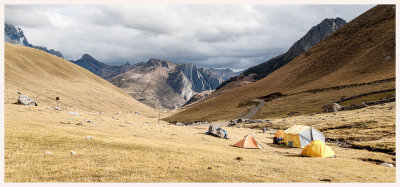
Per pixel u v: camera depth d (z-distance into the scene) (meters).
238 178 19.47
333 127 66.69
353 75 160.25
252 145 44.00
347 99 118.69
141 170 19.48
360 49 199.00
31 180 15.87
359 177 23.00
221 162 24.36
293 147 50.50
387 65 152.25
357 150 43.16
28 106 53.66
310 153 36.06
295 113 121.81
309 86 176.00
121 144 28.22
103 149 25.00
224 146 42.97
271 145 51.69
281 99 168.62
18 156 19.88
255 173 21.23
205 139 48.94
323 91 152.50
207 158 25.47
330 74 184.12
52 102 133.25
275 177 20.48
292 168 24.48
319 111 112.44
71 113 56.06
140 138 38.06
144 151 26.08
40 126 33.91
